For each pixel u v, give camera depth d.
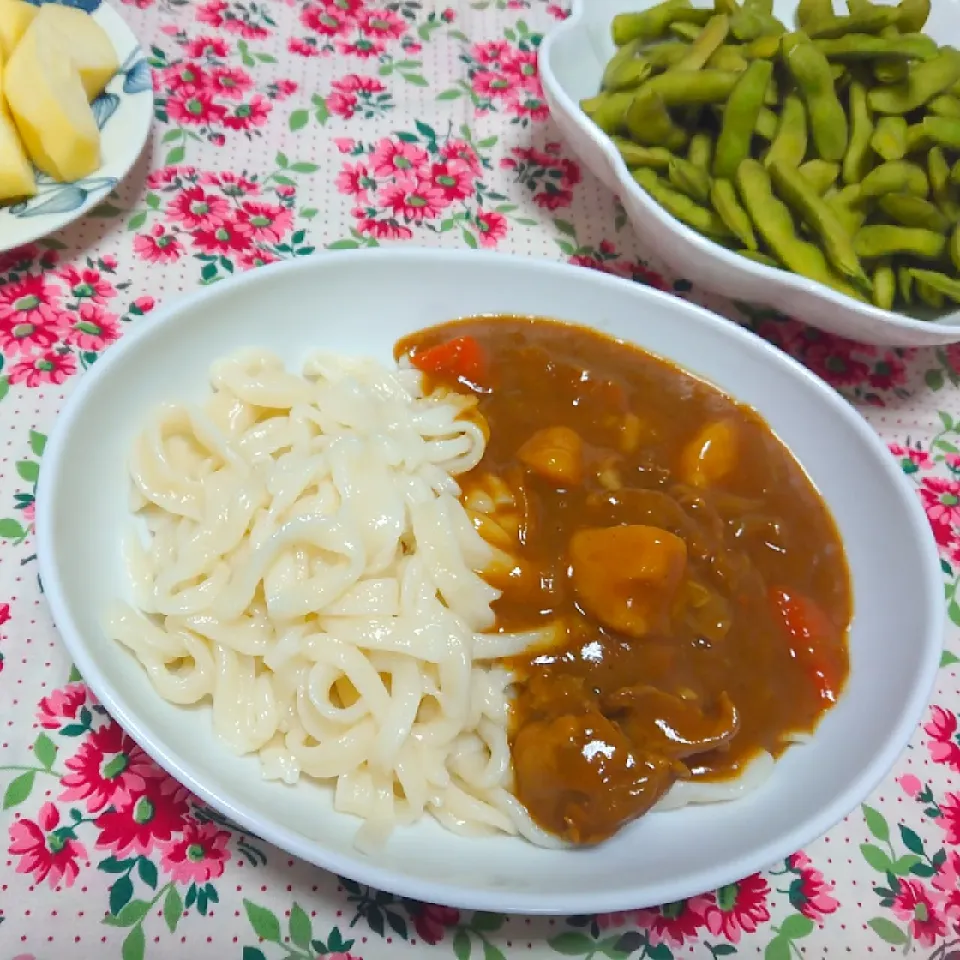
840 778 0.31
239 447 0.35
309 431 0.36
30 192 0.38
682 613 0.33
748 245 0.39
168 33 0.47
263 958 0.29
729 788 0.31
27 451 0.36
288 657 0.31
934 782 0.35
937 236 0.40
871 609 0.35
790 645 0.34
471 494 0.35
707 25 0.44
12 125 0.38
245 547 0.32
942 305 0.40
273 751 0.31
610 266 0.44
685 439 0.37
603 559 0.33
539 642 0.33
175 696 0.30
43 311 0.38
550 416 0.37
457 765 0.32
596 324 0.39
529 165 0.46
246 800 0.28
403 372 0.38
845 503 0.37
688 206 0.40
